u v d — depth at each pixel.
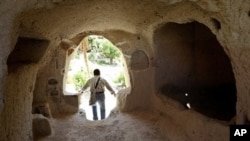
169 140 3.35
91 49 10.16
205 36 4.37
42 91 4.61
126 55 4.67
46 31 3.02
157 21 3.43
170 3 2.30
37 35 2.93
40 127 3.77
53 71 4.82
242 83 2.25
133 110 4.74
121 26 4.17
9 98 2.23
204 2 2.08
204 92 4.31
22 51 2.90
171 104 3.71
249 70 2.06
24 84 2.70
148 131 3.75
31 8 2.01
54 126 4.21
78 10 2.79
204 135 2.73
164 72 4.37
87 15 3.17
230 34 2.07
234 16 1.92
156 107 4.34
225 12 1.98
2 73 1.85
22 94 2.66
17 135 2.49
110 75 8.81
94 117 5.02
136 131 3.81
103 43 10.20
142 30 4.09
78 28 3.86
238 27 1.94
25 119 2.81
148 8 2.90
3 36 1.84
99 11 3.08
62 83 4.91
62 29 3.44
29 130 3.01
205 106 3.79
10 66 2.53
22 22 2.33
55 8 2.40
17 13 1.90
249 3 1.77
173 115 3.62
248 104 2.22
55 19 2.81
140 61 4.62
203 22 2.47
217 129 2.51
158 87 4.39
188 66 4.42
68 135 3.87
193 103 3.90
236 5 1.85
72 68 9.03
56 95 4.91
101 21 3.75
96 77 4.94
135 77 4.68
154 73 4.39
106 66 9.88
